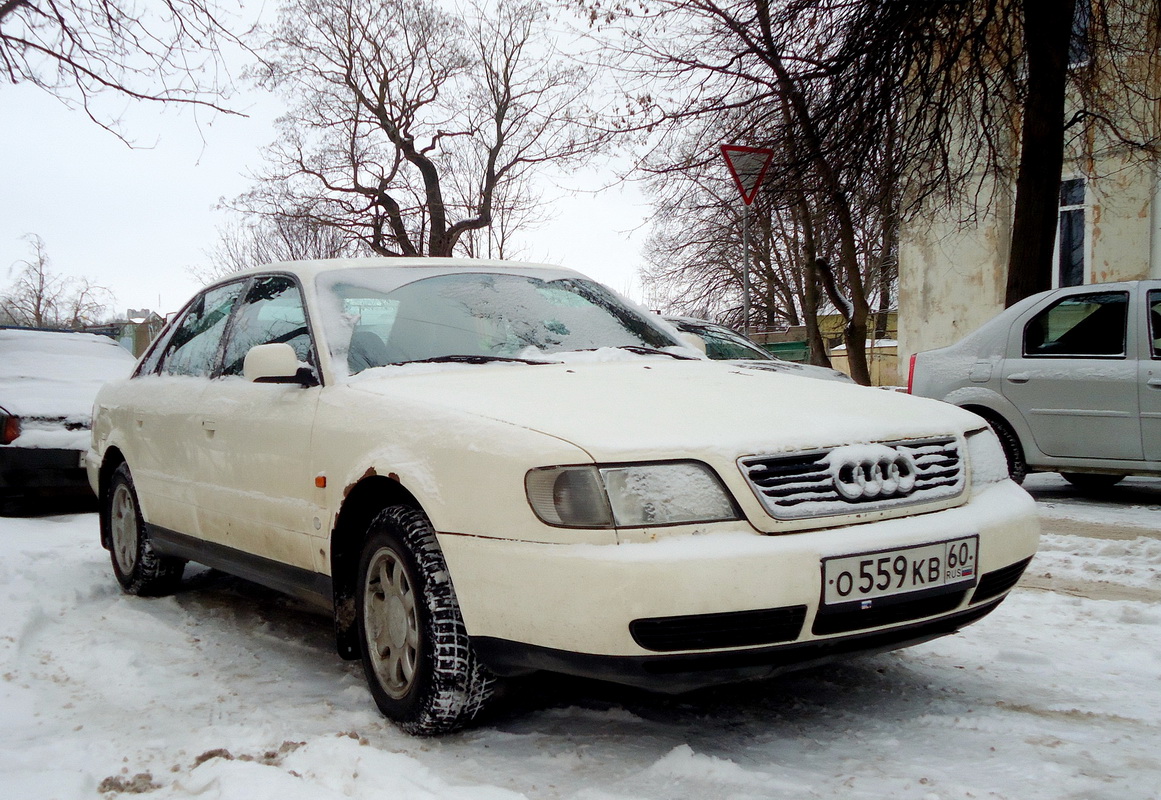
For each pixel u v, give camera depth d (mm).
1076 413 7688
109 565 6098
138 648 4309
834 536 2781
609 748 3057
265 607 5137
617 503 2734
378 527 3316
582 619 2684
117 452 5578
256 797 2648
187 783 2809
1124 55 12750
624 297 4793
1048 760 2854
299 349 4055
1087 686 3529
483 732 3215
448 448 3043
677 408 3096
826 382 3723
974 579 3008
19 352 9922
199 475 4535
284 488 3844
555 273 4719
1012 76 11273
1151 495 8477
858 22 11156
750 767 2863
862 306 13641
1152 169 13953
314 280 4195
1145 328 7469
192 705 3551
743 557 2662
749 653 2713
